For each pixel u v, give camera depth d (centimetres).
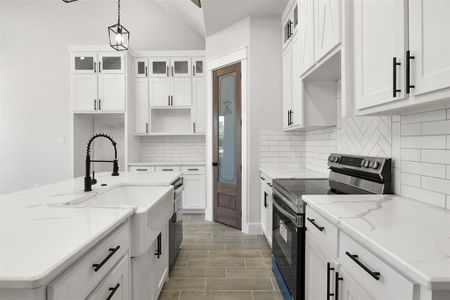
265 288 237
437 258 76
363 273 99
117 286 117
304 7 245
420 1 104
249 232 378
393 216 119
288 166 378
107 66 482
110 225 107
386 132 183
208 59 437
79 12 531
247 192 380
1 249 82
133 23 540
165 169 488
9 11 524
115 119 537
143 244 140
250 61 376
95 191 190
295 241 174
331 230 127
